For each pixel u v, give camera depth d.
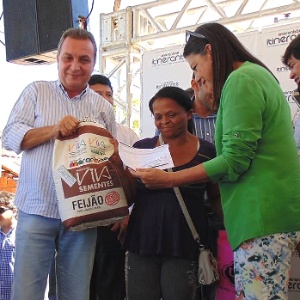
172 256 2.06
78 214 1.97
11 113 2.17
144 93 4.41
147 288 2.10
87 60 2.18
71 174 2.00
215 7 4.66
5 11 4.32
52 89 2.21
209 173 1.64
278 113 1.66
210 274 2.05
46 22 4.05
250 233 1.59
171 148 2.20
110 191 2.02
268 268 1.58
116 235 2.52
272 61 3.74
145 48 5.17
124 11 5.11
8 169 9.05
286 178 1.62
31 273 2.08
